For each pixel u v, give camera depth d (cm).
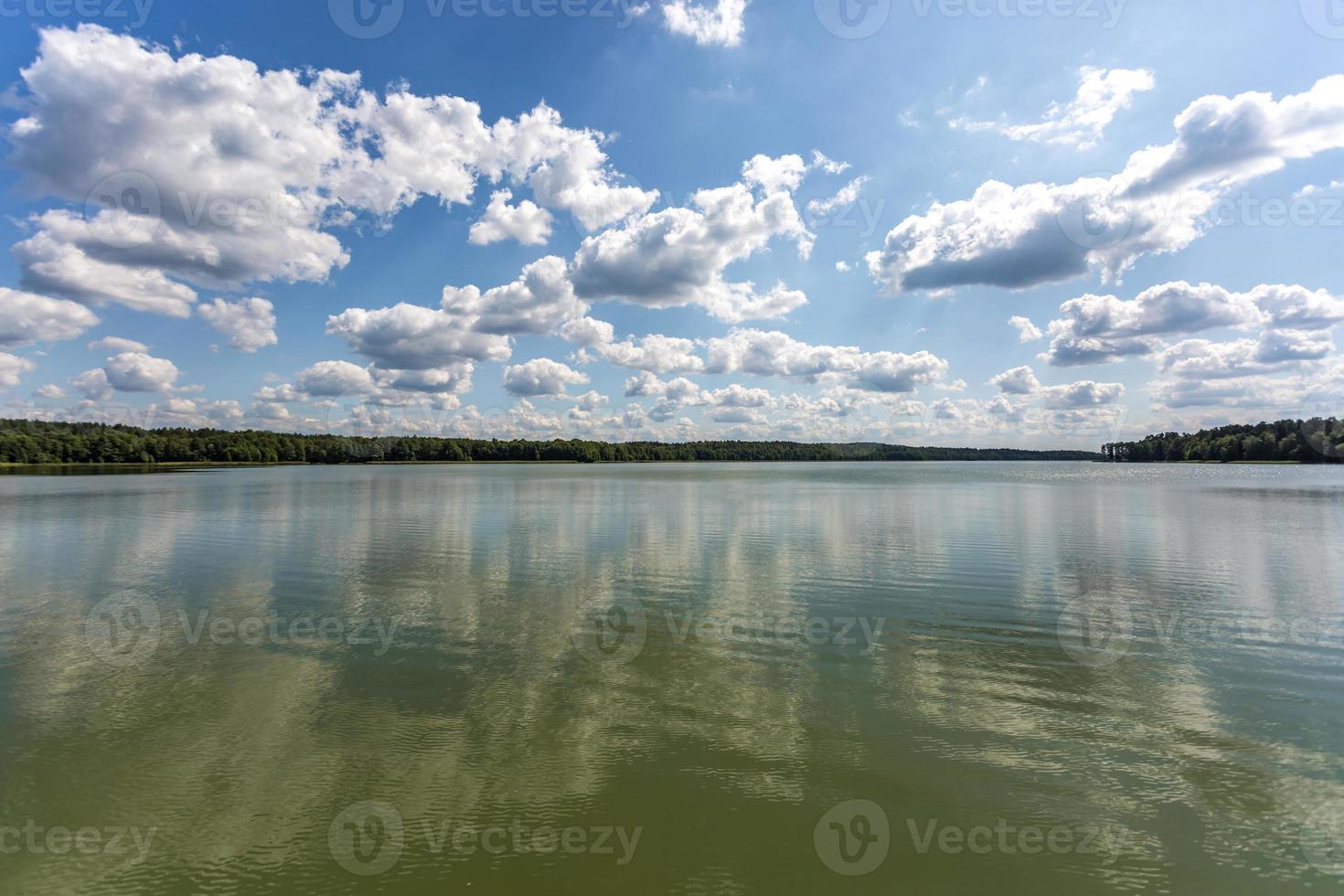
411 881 595
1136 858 630
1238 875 609
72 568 2038
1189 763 803
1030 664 1152
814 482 8481
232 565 2086
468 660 1169
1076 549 2400
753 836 661
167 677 1086
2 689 1034
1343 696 1002
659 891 585
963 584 1788
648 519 3456
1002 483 8194
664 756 816
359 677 1081
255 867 617
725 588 1744
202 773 776
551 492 6006
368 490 6178
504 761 805
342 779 764
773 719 923
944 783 759
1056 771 786
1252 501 4722
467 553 2327
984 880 600
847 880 597
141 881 600
